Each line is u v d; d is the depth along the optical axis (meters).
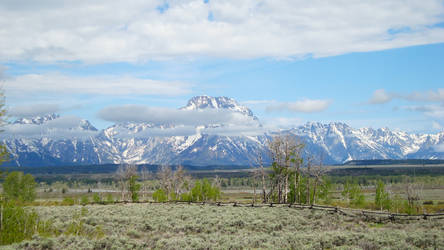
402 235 23.09
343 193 91.50
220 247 20.98
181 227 29.77
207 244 21.61
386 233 24.34
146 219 34.31
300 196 71.75
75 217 32.94
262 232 28.17
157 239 24.78
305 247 20.41
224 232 28.44
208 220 33.34
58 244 21.62
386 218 35.94
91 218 33.00
